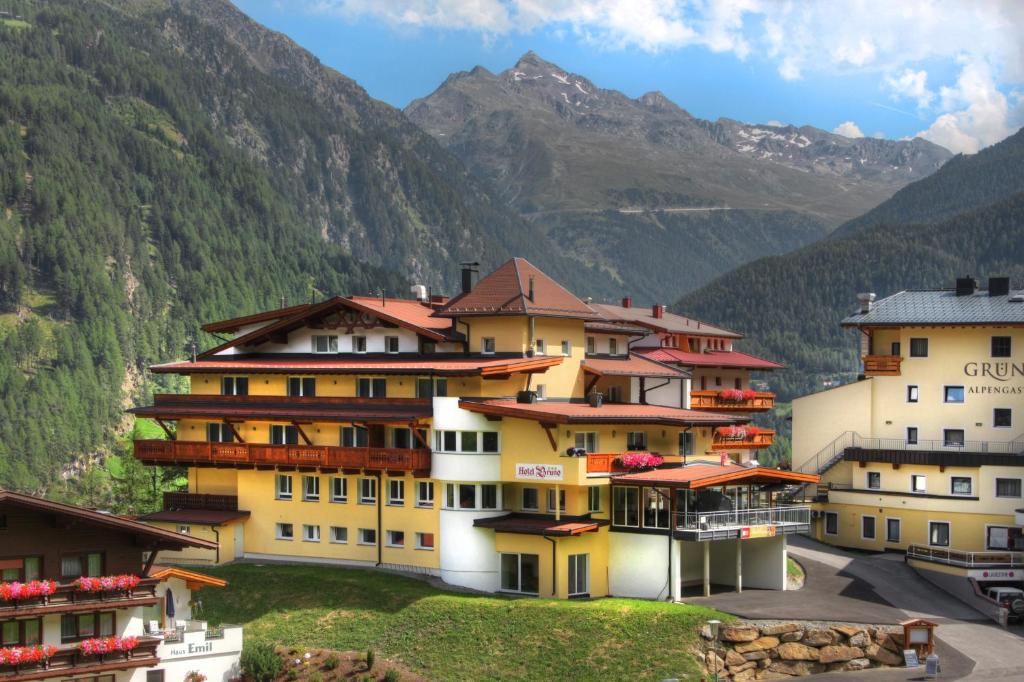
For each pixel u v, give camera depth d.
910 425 94.88
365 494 81.75
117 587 56.31
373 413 79.88
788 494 94.81
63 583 55.62
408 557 79.50
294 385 86.50
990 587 77.19
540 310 80.94
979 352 92.50
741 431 93.00
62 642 55.97
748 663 66.44
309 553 83.56
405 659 68.69
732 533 73.88
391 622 72.12
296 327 89.12
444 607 72.12
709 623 66.50
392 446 81.12
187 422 90.12
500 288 82.75
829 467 96.12
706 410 101.19
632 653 66.06
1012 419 91.25
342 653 69.94
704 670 65.00
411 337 84.19
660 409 84.19
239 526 85.69
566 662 66.19
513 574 75.25
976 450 92.25
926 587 79.94
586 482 73.56
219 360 89.75
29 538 54.75
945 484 90.44
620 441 78.19
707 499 75.25
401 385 81.75
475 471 76.50
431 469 78.00
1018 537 86.69
